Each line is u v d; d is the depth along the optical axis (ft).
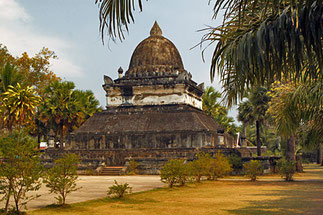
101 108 174.60
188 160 111.45
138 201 49.24
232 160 106.01
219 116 180.24
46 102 136.87
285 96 47.24
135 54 150.51
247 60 20.29
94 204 46.14
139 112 136.26
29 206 43.86
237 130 179.22
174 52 152.05
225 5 20.31
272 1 19.75
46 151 130.52
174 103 135.44
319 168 155.22
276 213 38.73
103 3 18.84
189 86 137.80
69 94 139.13
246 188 66.74
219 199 51.13
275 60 21.02
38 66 167.02
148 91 138.41
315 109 45.96
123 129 131.44
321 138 52.60
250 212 39.63
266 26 20.33
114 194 56.54
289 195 54.80
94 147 131.54
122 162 122.72
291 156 117.70
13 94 118.83
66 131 161.38
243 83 21.81
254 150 173.47
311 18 19.62
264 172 105.19
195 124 126.11
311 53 22.18
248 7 23.39
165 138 125.70
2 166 36.47
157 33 157.38
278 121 47.32
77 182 81.05
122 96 140.87
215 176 91.45
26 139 39.09
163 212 40.06
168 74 139.44
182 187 68.59
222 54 21.63
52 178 43.60
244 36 20.62
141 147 127.13
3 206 42.91
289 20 19.92
